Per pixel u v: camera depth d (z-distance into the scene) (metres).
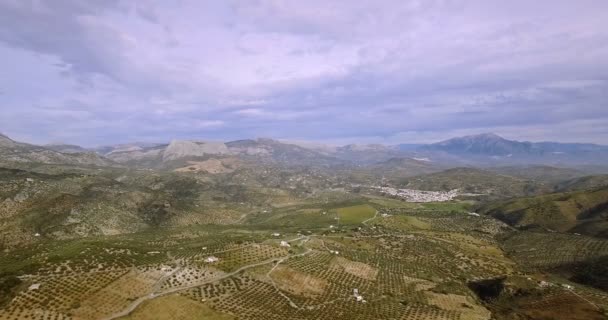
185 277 164.50
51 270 151.00
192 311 138.62
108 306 135.38
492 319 165.00
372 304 164.00
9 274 147.00
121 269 160.25
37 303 129.25
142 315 132.88
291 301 158.88
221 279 168.25
